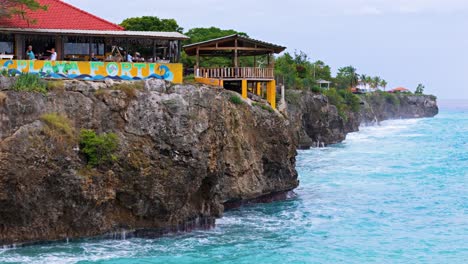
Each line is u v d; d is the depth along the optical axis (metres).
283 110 59.69
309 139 84.56
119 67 40.59
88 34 40.56
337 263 33.00
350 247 35.94
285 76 90.00
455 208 46.94
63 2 46.41
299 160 72.88
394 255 34.66
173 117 35.28
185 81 44.50
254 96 53.41
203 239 35.91
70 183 31.92
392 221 42.50
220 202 41.31
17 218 31.33
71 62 39.59
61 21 44.78
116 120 34.50
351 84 168.00
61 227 32.59
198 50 54.72
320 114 88.56
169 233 36.03
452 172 65.38
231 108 43.06
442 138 108.38
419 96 193.12
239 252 33.88
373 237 38.25
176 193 35.09
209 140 36.69
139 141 34.47
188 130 35.47
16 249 31.59
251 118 45.00
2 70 35.38
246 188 43.66
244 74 52.19
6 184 30.36
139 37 41.84
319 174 62.22
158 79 37.19
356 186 55.59
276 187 46.94
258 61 98.12
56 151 31.69
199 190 37.62
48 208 31.83
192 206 37.25
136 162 33.84
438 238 38.31
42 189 31.42
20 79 32.88
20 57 41.00
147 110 34.97
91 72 40.03
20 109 31.91
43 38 41.31
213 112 37.75
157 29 77.44
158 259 31.70
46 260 30.19
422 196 51.47
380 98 164.88
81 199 32.38
